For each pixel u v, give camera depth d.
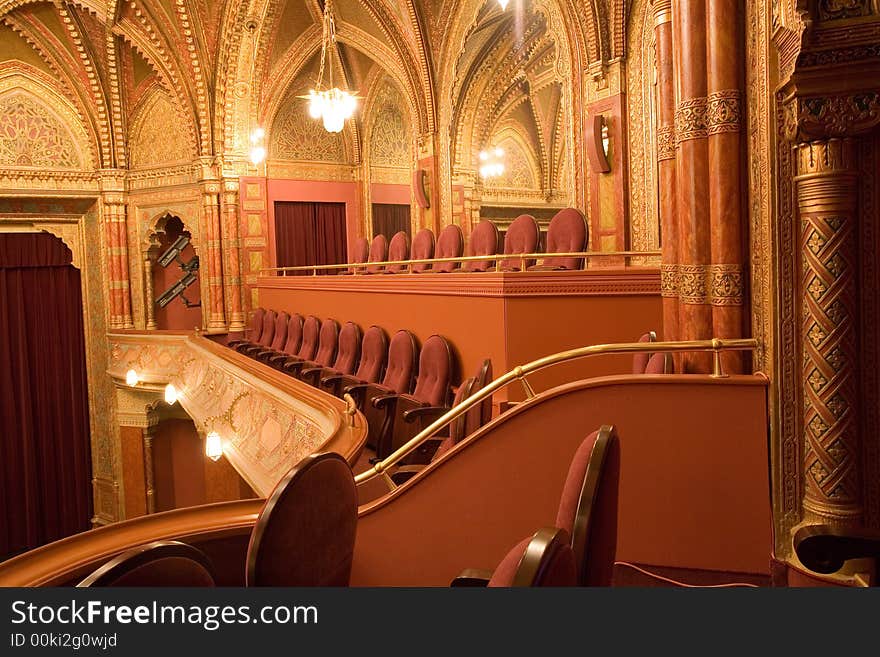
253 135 11.80
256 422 6.09
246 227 11.86
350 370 6.80
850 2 2.04
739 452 2.45
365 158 13.40
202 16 10.80
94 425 13.07
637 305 4.75
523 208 16.16
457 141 13.20
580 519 1.31
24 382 12.46
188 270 13.01
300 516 1.66
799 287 2.38
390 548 2.81
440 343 5.18
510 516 2.70
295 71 12.03
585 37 8.30
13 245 12.25
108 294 12.57
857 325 2.26
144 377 11.61
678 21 2.93
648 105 7.68
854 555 1.92
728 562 2.45
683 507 2.50
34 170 11.84
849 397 2.27
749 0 2.63
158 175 12.23
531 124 16.17
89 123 12.15
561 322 4.80
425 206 11.42
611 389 2.58
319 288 8.35
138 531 2.23
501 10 11.51
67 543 2.11
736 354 2.72
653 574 2.51
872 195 2.22
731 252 2.74
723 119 2.72
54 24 11.21
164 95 11.99
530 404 2.67
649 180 7.73
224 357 7.96
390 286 6.42
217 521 2.33
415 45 10.95
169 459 13.20
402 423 4.91
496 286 4.83
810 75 2.11
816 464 2.32
